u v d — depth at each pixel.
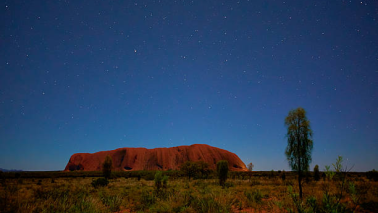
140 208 10.23
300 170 11.77
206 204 8.66
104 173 44.50
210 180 33.34
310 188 12.44
